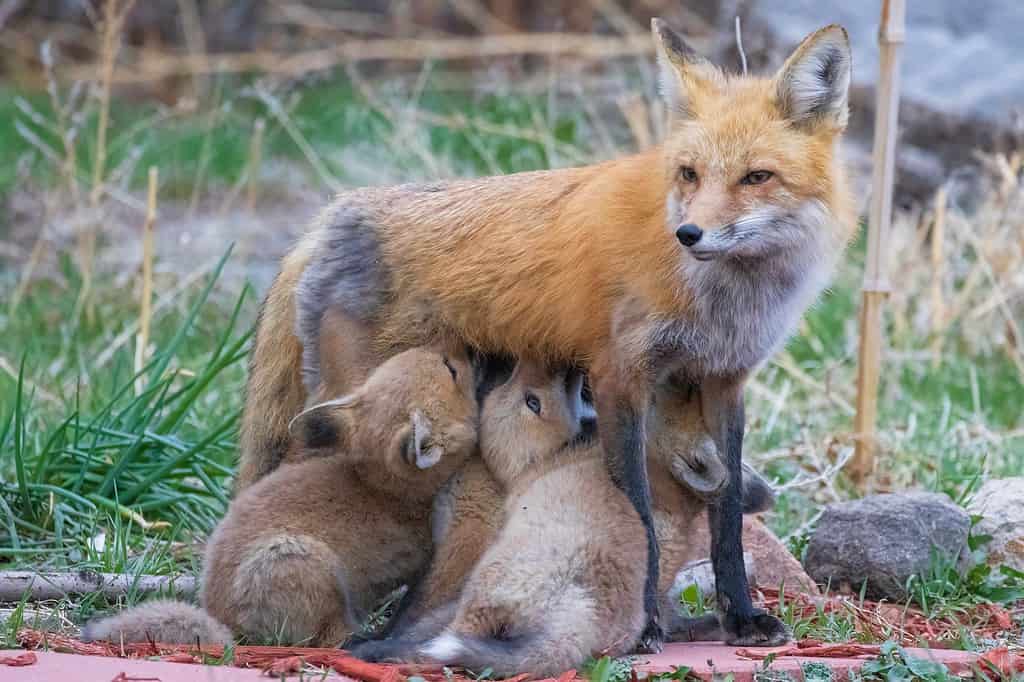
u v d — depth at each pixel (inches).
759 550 442.9
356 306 418.0
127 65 1259.8
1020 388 687.1
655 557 358.0
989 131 918.4
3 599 395.9
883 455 558.3
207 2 1321.4
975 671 323.6
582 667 328.5
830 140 375.2
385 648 335.3
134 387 550.6
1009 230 748.6
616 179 385.1
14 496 464.8
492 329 400.2
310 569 358.3
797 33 979.3
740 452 392.5
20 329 725.3
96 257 810.2
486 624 332.5
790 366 645.3
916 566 435.5
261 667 319.0
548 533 339.9
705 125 371.6
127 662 312.8
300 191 967.0
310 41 1298.0
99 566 422.6
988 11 991.0
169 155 1035.9
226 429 499.8
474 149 960.3
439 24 1302.9
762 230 362.3
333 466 382.3
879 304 538.6
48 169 981.2
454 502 381.7
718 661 340.5
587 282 378.9
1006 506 469.7
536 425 381.1
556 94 1100.5
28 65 1295.5
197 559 441.7
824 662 335.0
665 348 372.2
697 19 1187.3
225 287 815.1
